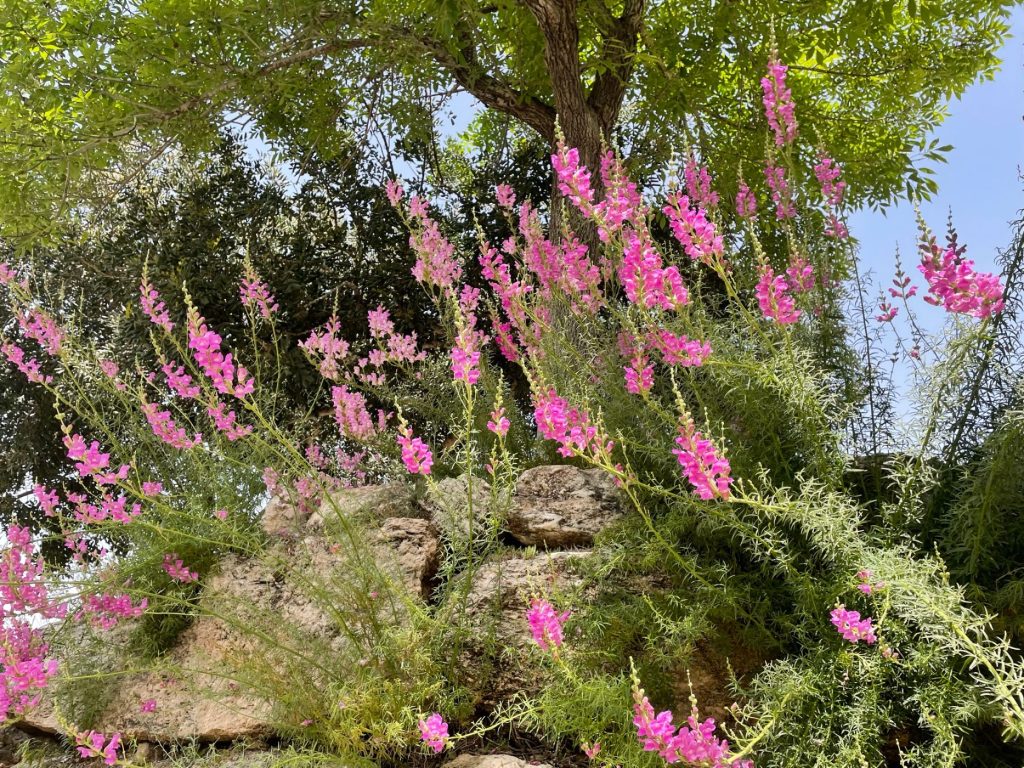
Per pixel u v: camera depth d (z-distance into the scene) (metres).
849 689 2.48
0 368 7.99
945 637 2.25
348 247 8.34
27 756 3.26
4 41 6.45
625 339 3.51
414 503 3.82
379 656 2.90
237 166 8.58
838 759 2.27
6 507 7.75
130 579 3.64
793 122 3.26
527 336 3.64
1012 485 2.63
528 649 2.91
